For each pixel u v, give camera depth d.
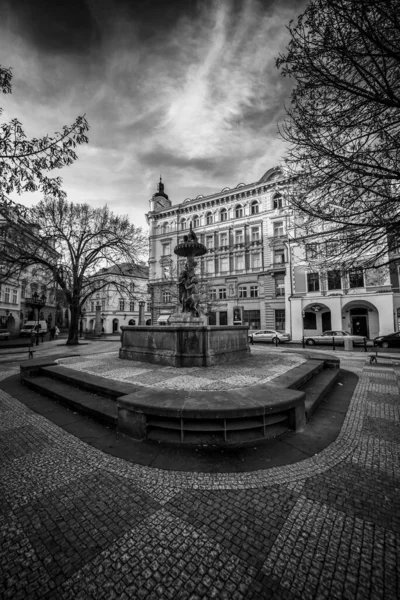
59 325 56.72
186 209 35.59
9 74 4.58
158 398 3.93
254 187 30.44
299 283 24.53
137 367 7.07
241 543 1.96
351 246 6.09
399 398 5.79
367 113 4.56
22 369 7.20
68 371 6.72
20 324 35.22
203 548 1.92
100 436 3.80
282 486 2.66
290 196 6.00
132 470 2.94
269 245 29.11
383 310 20.97
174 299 33.75
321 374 7.32
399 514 2.26
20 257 17.05
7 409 5.10
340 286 22.70
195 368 6.79
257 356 9.44
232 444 3.47
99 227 21.67
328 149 4.96
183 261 34.47
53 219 19.41
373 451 3.38
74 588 1.64
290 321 24.59
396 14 3.54
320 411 4.91
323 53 4.20
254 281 29.92
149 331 8.11
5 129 4.63
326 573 1.73
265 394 4.11
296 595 1.58
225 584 1.65
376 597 1.57
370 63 4.27
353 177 5.19
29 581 1.68
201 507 2.35
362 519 2.20
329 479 2.78
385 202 4.91
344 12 3.72
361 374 8.49
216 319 31.48
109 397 4.95
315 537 2.01
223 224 32.81
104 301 47.53
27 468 3.02
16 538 2.03
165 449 3.39
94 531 2.09
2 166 4.76
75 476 2.85
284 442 3.60
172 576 1.71
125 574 1.72
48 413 4.81
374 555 1.86
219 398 3.91
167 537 2.02
